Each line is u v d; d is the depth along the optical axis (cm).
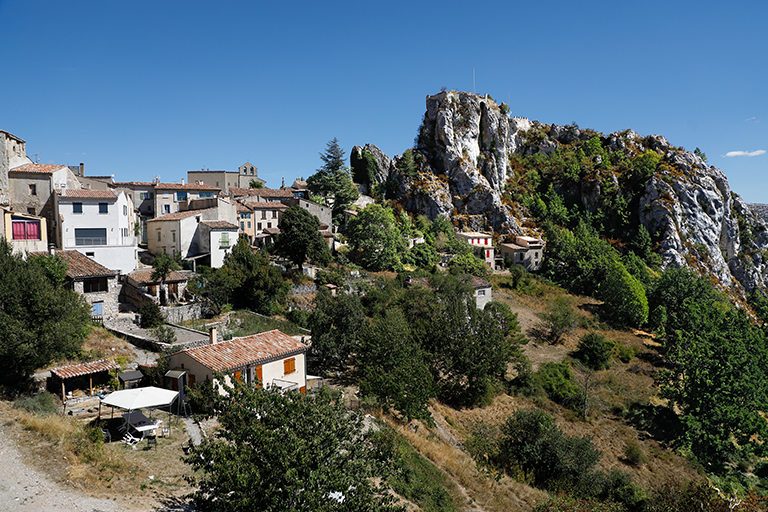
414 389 3734
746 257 13025
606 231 12769
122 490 1952
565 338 7500
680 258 11519
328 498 1457
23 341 2772
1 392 2753
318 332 4475
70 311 3116
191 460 1579
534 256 10881
